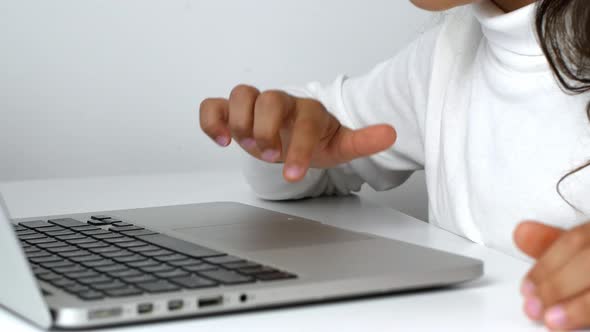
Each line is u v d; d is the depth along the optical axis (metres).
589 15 0.75
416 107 0.99
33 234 0.70
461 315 0.50
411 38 1.78
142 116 1.68
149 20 1.66
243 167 1.06
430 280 0.54
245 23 1.71
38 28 1.60
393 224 0.87
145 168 1.69
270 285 0.51
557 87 0.78
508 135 0.81
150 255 0.59
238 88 0.78
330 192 1.09
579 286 0.46
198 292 0.49
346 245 0.63
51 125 1.63
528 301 0.48
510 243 0.80
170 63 1.68
